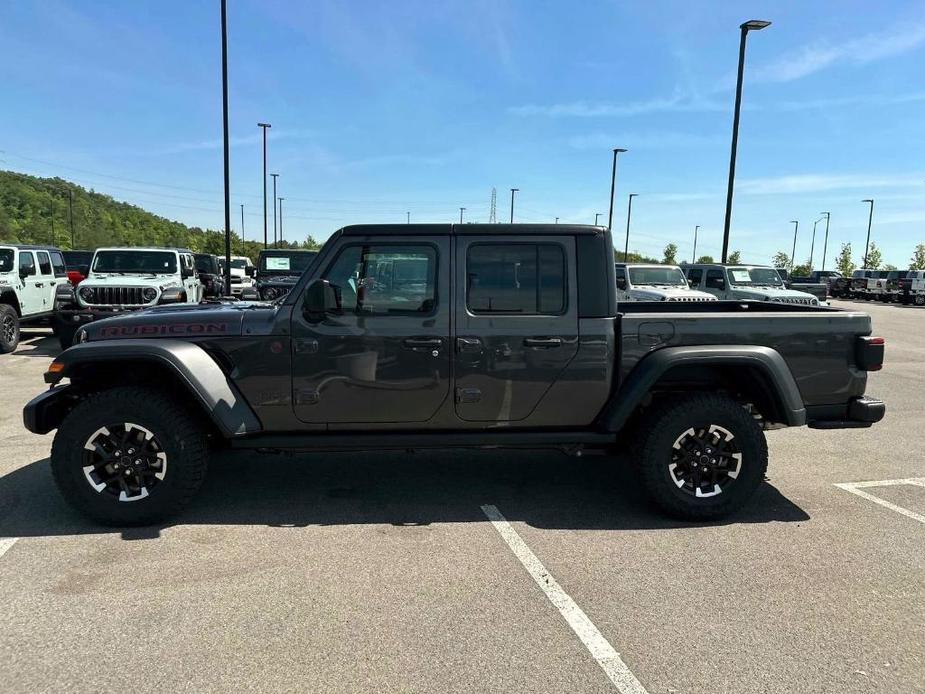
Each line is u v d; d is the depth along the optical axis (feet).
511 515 14.35
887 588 11.11
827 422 14.57
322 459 18.45
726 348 13.83
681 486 14.02
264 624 9.77
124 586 10.91
